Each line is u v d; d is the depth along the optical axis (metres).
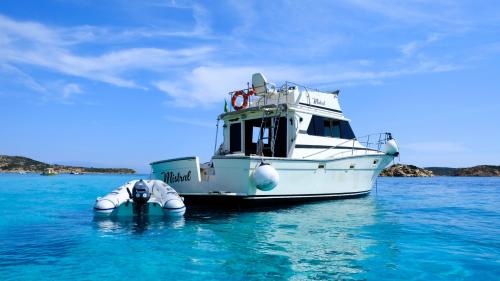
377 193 20.64
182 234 7.44
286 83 12.70
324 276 4.87
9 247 6.27
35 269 5.04
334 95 14.14
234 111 13.16
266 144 12.84
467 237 7.38
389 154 15.06
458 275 4.97
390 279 4.79
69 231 7.69
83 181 37.53
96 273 4.88
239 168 10.38
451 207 13.11
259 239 7.03
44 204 13.35
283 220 9.30
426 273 5.04
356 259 5.68
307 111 12.54
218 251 6.09
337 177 12.91
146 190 9.16
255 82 13.37
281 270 5.09
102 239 6.93
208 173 11.26
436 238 7.26
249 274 4.90
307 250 6.21
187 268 5.13
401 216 10.34
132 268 5.11
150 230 7.84
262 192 10.71
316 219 9.50
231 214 10.27
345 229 8.16
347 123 14.44
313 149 12.59
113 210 9.37
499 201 15.84
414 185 32.12
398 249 6.32
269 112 12.48
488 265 5.41
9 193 19.22
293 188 11.44
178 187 11.38
